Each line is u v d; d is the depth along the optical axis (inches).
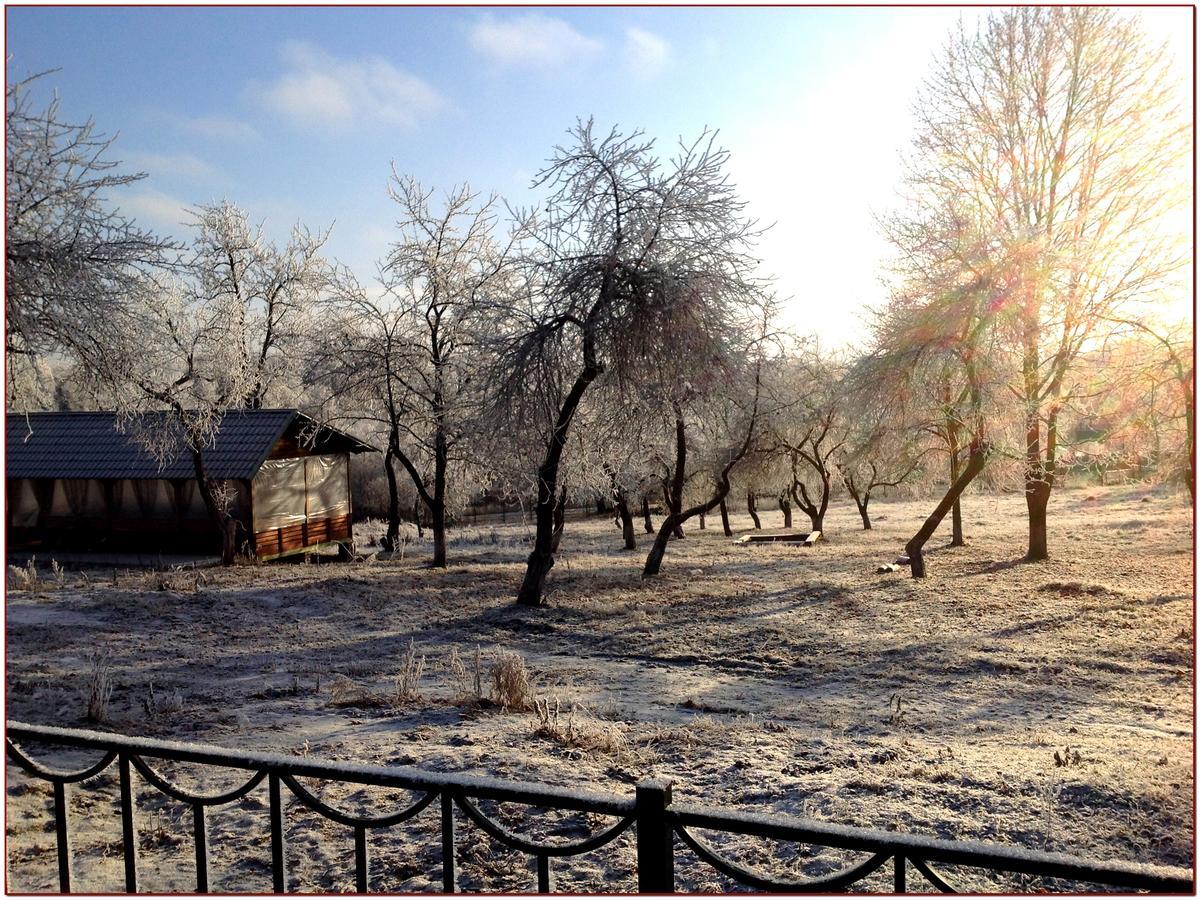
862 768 275.4
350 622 625.9
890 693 422.0
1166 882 76.5
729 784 259.8
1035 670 455.8
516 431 684.7
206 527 1085.8
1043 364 836.0
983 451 810.2
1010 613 612.1
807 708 391.2
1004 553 957.8
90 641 517.7
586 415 788.6
